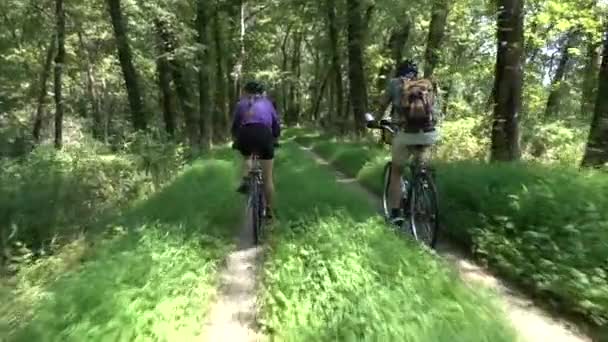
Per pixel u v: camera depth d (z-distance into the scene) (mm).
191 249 6398
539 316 4840
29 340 4246
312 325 4398
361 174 12789
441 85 20391
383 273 5246
